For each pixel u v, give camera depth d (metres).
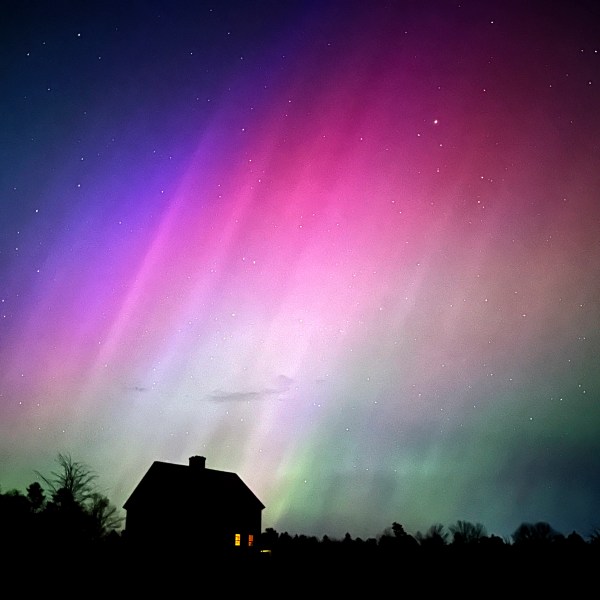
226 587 32.84
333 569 39.88
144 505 42.44
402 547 51.44
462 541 56.00
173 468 44.91
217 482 46.41
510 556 42.34
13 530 36.62
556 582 33.09
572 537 44.81
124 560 37.09
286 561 43.16
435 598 30.92
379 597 31.48
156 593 29.44
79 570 32.59
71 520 39.38
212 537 42.28
